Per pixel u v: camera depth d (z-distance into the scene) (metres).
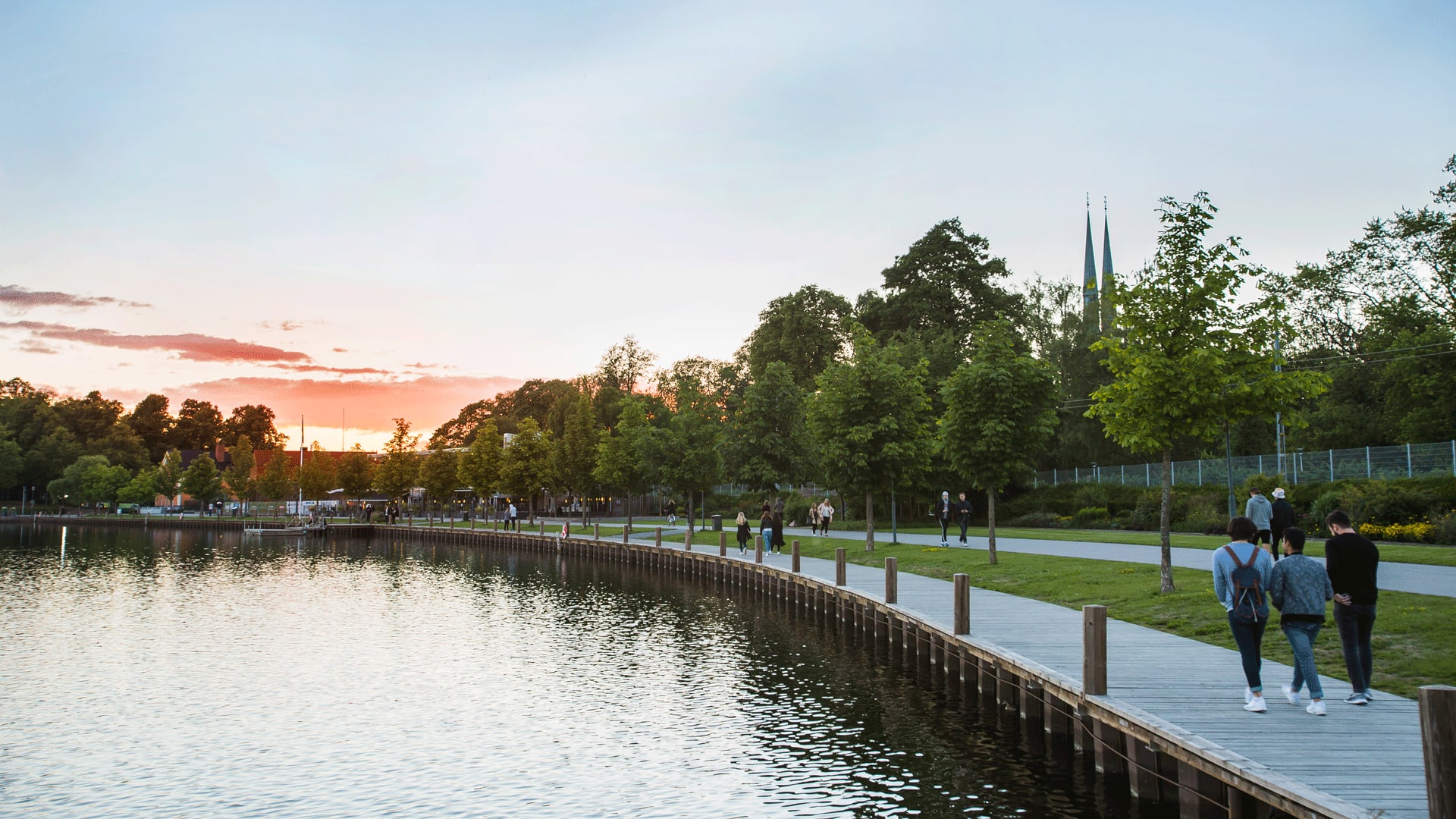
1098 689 13.56
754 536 59.34
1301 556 12.42
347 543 83.38
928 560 35.38
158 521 116.88
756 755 16.09
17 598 40.97
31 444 152.50
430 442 106.06
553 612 35.75
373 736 18.19
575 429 72.81
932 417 58.09
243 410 188.62
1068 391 67.69
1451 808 7.34
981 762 15.07
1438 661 14.65
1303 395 21.48
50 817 14.09
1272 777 9.69
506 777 15.48
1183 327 21.80
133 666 25.30
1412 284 60.25
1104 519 56.03
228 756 17.02
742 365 93.56
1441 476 38.44
